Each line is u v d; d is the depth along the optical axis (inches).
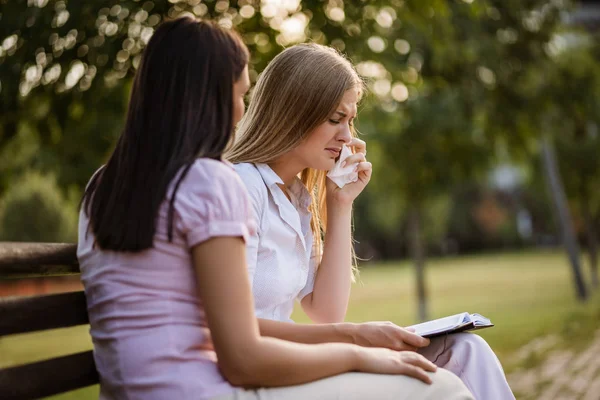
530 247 1792.6
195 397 60.7
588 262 1039.6
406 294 681.6
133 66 179.3
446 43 248.7
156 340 61.6
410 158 431.5
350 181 96.7
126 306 62.7
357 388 65.5
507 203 1752.0
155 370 61.3
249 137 90.8
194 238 61.4
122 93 209.3
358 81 90.5
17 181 304.7
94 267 65.8
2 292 692.1
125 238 62.2
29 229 777.6
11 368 63.4
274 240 86.3
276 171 92.3
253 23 188.7
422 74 278.7
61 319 68.7
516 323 379.2
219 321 60.8
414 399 66.7
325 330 79.1
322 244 100.7
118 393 63.3
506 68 306.7
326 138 89.6
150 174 63.2
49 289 708.0
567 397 193.8
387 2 201.9
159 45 67.2
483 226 1776.6
